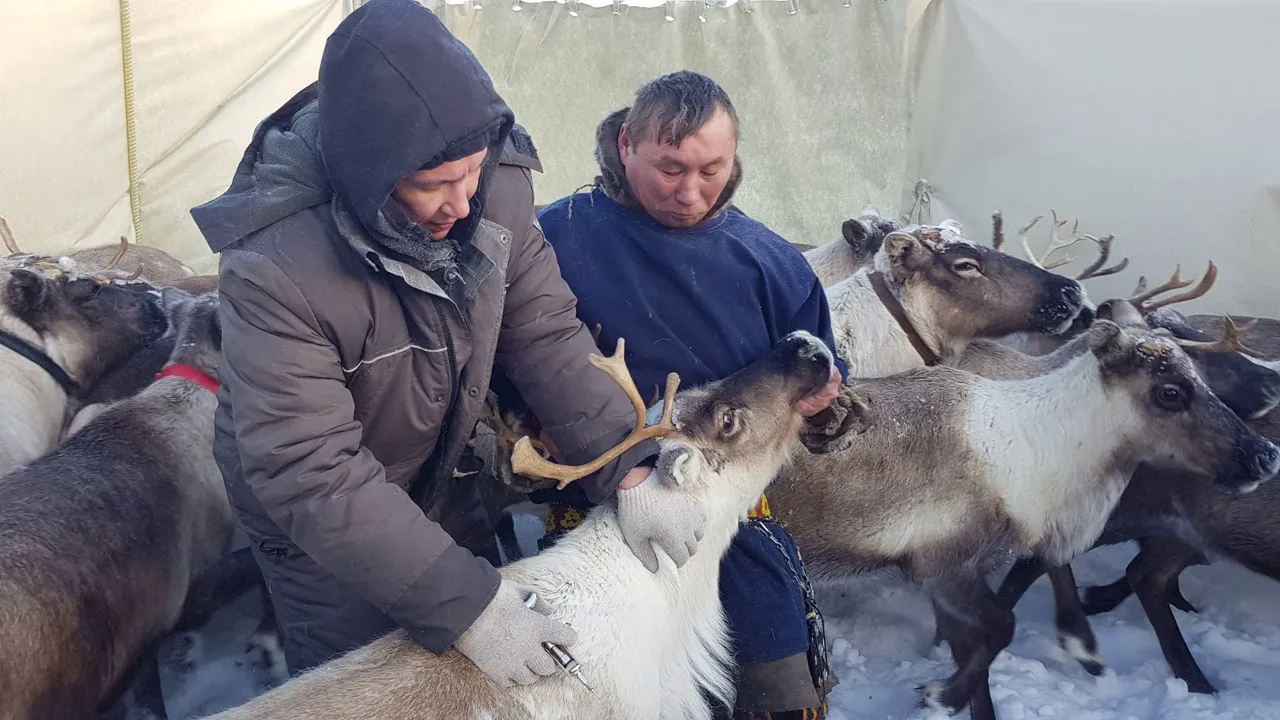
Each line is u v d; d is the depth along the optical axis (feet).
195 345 10.80
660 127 6.97
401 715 5.90
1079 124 19.17
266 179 5.92
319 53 19.74
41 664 8.02
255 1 18.39
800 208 21.83
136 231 18.42
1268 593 12.54
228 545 10.84
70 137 17.08
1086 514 10.41
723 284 7.59
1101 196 19.10
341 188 5.57
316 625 6.88
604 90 21.12
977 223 20.65
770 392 7.37
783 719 7.72
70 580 8.46
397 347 6.16
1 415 11.11
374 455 6.62
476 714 6.02
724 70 21.17
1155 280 18.83
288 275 5.68
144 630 9.37
